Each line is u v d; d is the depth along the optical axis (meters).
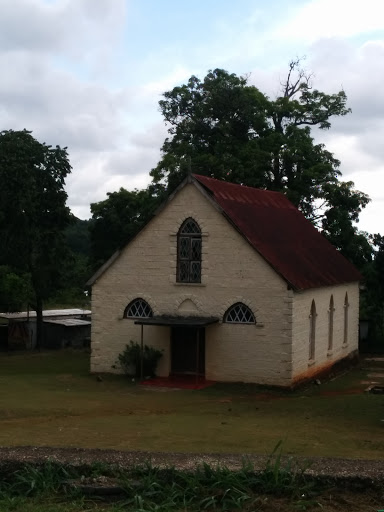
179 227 30.22
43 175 43.66
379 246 45.50
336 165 48.03
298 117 50.50
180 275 30.45
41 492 11.06
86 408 23.23
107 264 31.28
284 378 28.39
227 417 22.09
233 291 29.30
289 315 28.36
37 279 44.16
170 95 50.56
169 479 11.24
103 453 12.26
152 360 30.25
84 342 46.72
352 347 38.28
